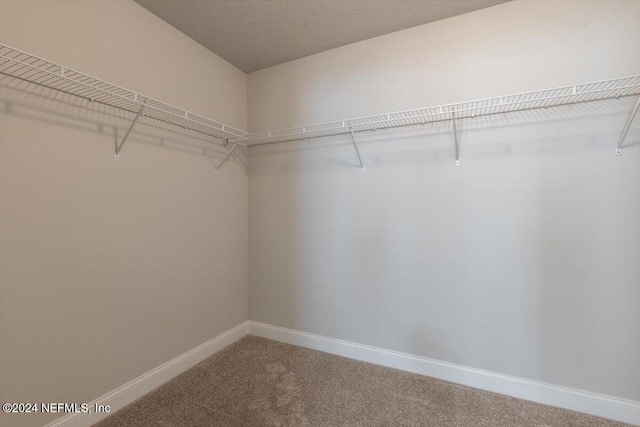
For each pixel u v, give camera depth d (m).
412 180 2.04
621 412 1.56
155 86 1.86
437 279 1.98
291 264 2.49
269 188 2.57
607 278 1.59
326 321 2.35
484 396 1.78
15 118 1.26
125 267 1.69
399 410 1.65
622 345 1.57
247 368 2.09
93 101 1.54
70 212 1.44
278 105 2.52
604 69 1.59
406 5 1.80
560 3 1.67
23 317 1.29
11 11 1.25
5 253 1.24
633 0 1.54
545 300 1.72
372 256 2.18
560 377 1.69
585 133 1.62
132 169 1.73
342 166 2.28
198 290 2.18
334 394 1.79
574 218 1.65
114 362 1.64
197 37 2.12
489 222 1.84
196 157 2.17
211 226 2.29
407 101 2.04
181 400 1.73
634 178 1.54
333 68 2.29
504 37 1.79
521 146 1.75
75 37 1.46
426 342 2.02
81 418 1.48
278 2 1.77
